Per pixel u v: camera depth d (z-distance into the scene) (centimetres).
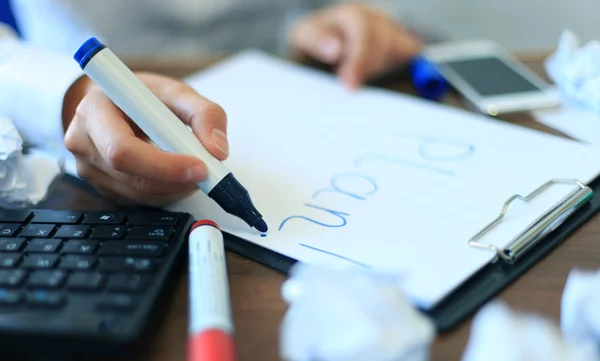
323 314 23
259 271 31
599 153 41
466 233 33
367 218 35
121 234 32
